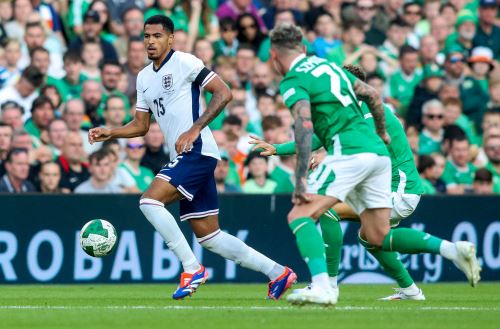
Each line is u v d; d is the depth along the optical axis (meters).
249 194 43.62
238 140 48.31
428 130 52.94
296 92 23.02
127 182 45.41
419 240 24.86
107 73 48.66
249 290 38.12
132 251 42.44
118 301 30.11
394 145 31.58
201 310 25.75
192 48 53.69
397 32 56.81
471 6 60.91
